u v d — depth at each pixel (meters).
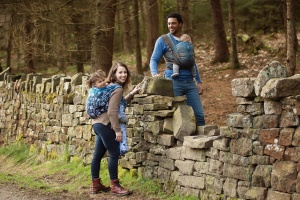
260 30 21.08
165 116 6.15
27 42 11.27
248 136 4.78
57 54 11.66
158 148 6.18
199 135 5.80
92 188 6.14
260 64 15.31
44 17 10.83
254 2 21.25
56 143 9.05
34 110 10.24
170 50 6.39
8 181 7.32
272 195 4.52
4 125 12.01
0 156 10.57
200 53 19.52
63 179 7.41
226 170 5.04
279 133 4.48
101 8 10.20
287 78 4.41
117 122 5.73
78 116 8.27
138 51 14.97
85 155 7.89
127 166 6.73
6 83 12.12
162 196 5.80
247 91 4.73
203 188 5.38
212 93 12.38
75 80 8.59
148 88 6.38
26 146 10.38
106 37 10.35
